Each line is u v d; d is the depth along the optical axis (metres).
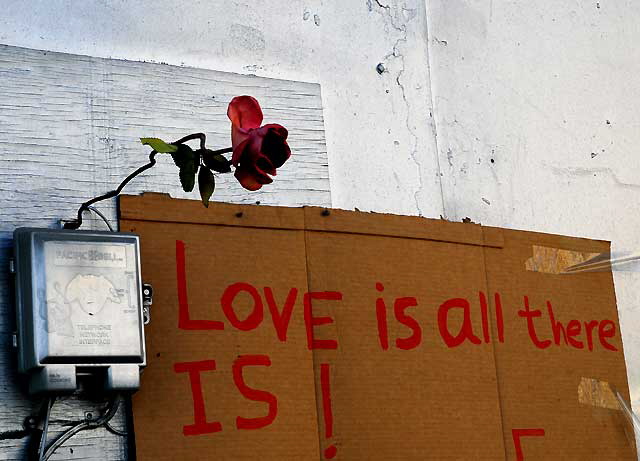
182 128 2.07
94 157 1.96
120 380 1.78
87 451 1.81
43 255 1.77
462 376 2.22
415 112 2.38
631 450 2.45
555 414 2.34
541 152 2.56
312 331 2.06
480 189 2.44
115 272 1.82
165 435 1.86
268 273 2.05
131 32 2.09
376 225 2.21
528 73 2.60
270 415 1.97
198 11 2.17
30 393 1.76
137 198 1.96
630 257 2.61
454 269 2.29
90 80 2.00
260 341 2.00
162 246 1.95
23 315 1.77
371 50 2.36
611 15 2.80
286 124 2.19
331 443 2.02
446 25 2.51
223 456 1.90
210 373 1.93
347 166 2.26
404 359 2.15
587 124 2.66
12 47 1.94
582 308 2.48
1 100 1.91
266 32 2.24
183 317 1.93
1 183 1.87
